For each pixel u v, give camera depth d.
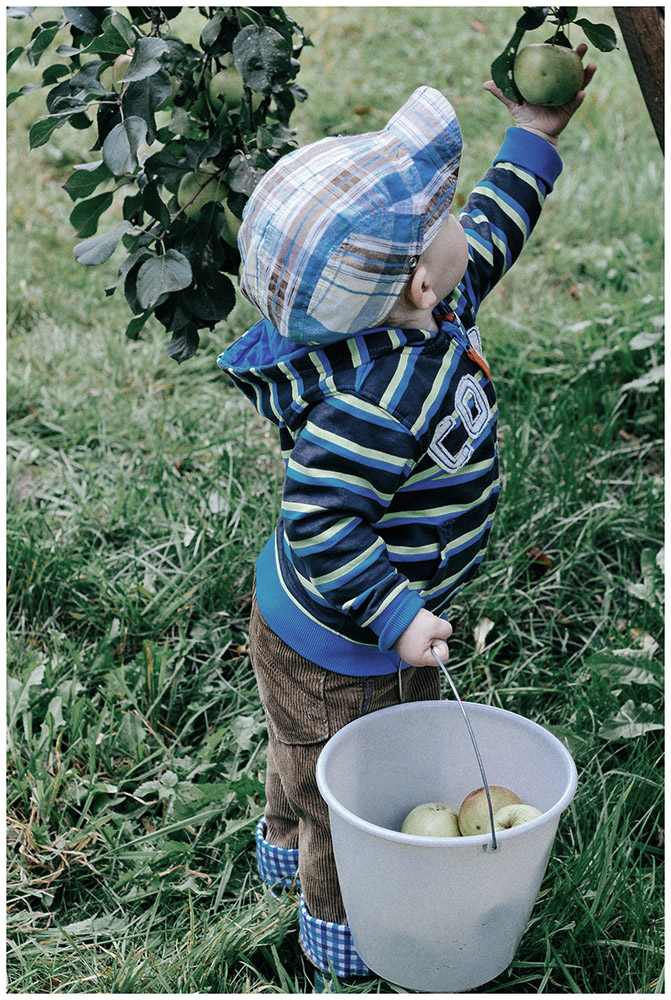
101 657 2.54
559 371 3.36
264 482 3.09
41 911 2.06
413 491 1.63
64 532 2.95
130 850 2.12
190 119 1.92
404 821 1.79
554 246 4.08
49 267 4.24
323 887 1.80
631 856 2.06
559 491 2.90
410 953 1.53
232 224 1.90
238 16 1.89
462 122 4.85
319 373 1.57
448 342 1.66
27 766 2.25
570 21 1.97
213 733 2.39
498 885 1.46
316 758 1.75
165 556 2.82
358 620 1.57
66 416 3.44
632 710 2.23
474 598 2.64
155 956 1.91
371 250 1.48
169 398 3.51
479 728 1.76
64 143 5.05
